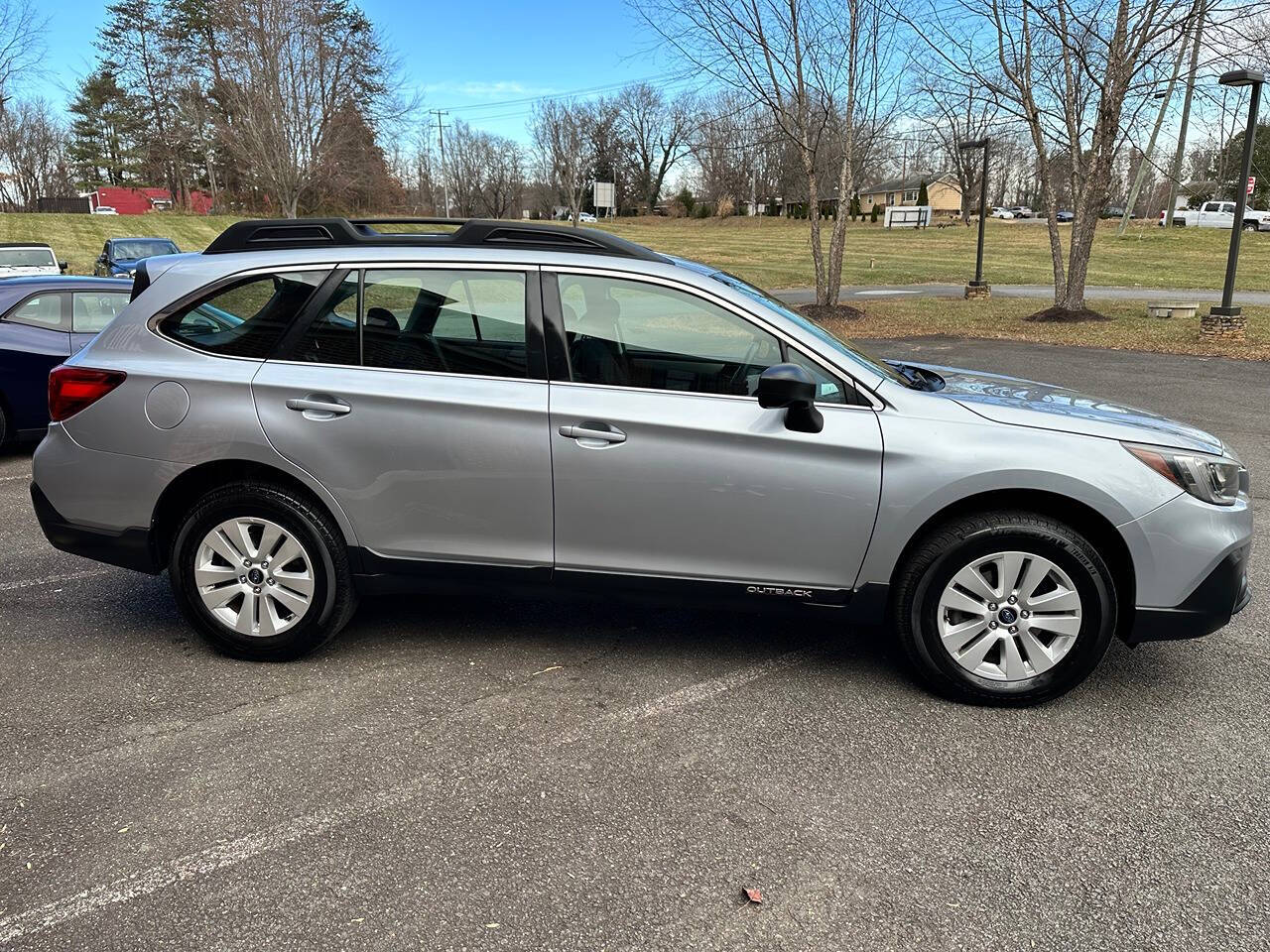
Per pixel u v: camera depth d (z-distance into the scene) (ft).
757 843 8.48
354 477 11.42
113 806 8.93
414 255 11.55
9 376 23.66
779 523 10.89
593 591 11.55
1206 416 29.68
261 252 12.04
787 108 60.80
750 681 11.75
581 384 11.13
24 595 14.61
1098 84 52.19
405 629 13.38
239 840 8.45
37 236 147.33
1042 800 9.18
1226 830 8.70
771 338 10.97
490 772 9.63
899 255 142.41
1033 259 130.93
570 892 7.81
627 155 309.01
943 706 11.13
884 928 7.40
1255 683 11.80
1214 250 135.95
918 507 10.58
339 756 9.91
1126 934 7.34
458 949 7.15
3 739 10.17
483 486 11.26
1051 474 10.33
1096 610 10.56
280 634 11.95
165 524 12.36
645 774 9.60
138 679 11.66
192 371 11.65
